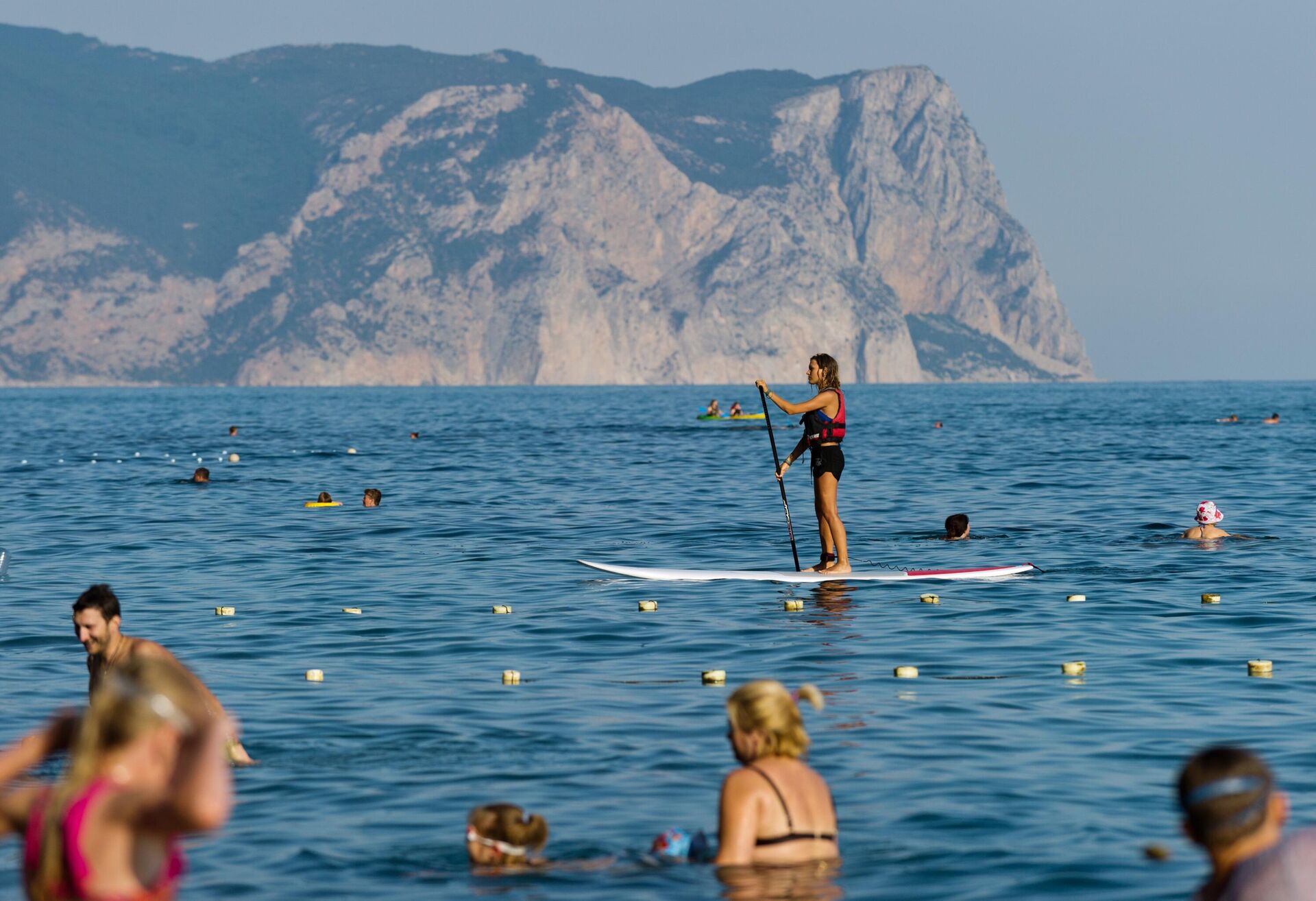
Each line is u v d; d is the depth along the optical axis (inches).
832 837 765.3
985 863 794.8
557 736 1098.1
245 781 977.5
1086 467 4259.4
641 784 967.0
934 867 788.0
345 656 1451.8
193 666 1397.6
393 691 1273.4
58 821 496.4
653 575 2017.7
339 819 890.7
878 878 768.9
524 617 1685.5
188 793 473.1
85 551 2367.1
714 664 1401.3
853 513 2957.7
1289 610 1673.2
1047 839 836.6
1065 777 973.8
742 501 3262.8
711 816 892.0
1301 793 933.2
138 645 986.7
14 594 1889.8
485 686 1296.8
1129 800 917.8
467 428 7849.4
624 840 842.2
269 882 778.8
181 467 4566.9
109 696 503.2
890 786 952.3
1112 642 1488.7
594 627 1616.6
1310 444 5546.3
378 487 3686.0
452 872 790.5
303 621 1664.6
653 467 4426.7
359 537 2559.1
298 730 1122.0
